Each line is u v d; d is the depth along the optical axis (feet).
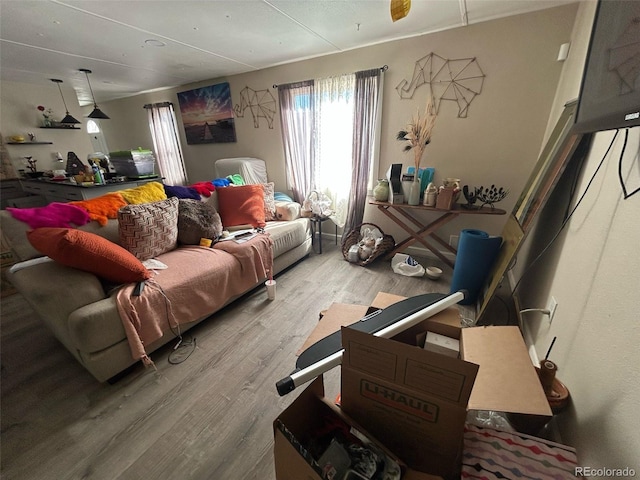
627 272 2.64
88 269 4.68
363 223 9.68
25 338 5.90
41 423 4.00
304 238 9.29
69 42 8.18
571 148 4.29
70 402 4.33
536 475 2.32
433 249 8.70
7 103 12.64
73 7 6.23
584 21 5.57
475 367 1.93
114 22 7.00
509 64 7.14
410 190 8.07
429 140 7.90
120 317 4.48
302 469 2.12
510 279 7.63
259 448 3.62
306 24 7.27
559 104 6.46
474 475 2.37
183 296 5.37
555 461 2.39
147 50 8.97
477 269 6.42
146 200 6.86
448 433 2.34
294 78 10.36
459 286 6.72
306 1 6.17
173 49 8.90
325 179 10.61
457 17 6.93
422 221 9.40
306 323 6.17
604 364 2.74
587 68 3.43
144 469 3.42
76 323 4.06
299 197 11.44
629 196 2.87
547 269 5.08
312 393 2.71
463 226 8.97
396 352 2.22
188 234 7.10
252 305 6.93
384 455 2.40
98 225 5.90
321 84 9.59
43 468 3.44
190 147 14.53
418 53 8.06
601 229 3.38
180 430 3.87
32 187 12.73
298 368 3.06
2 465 3.49
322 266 9.16
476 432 2.67
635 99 2.29
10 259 7.57
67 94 14.30
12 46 8.35
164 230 6.44
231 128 12.69
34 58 9.46
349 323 3.86
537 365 4.48
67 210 5.60
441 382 2.13
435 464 2.60
